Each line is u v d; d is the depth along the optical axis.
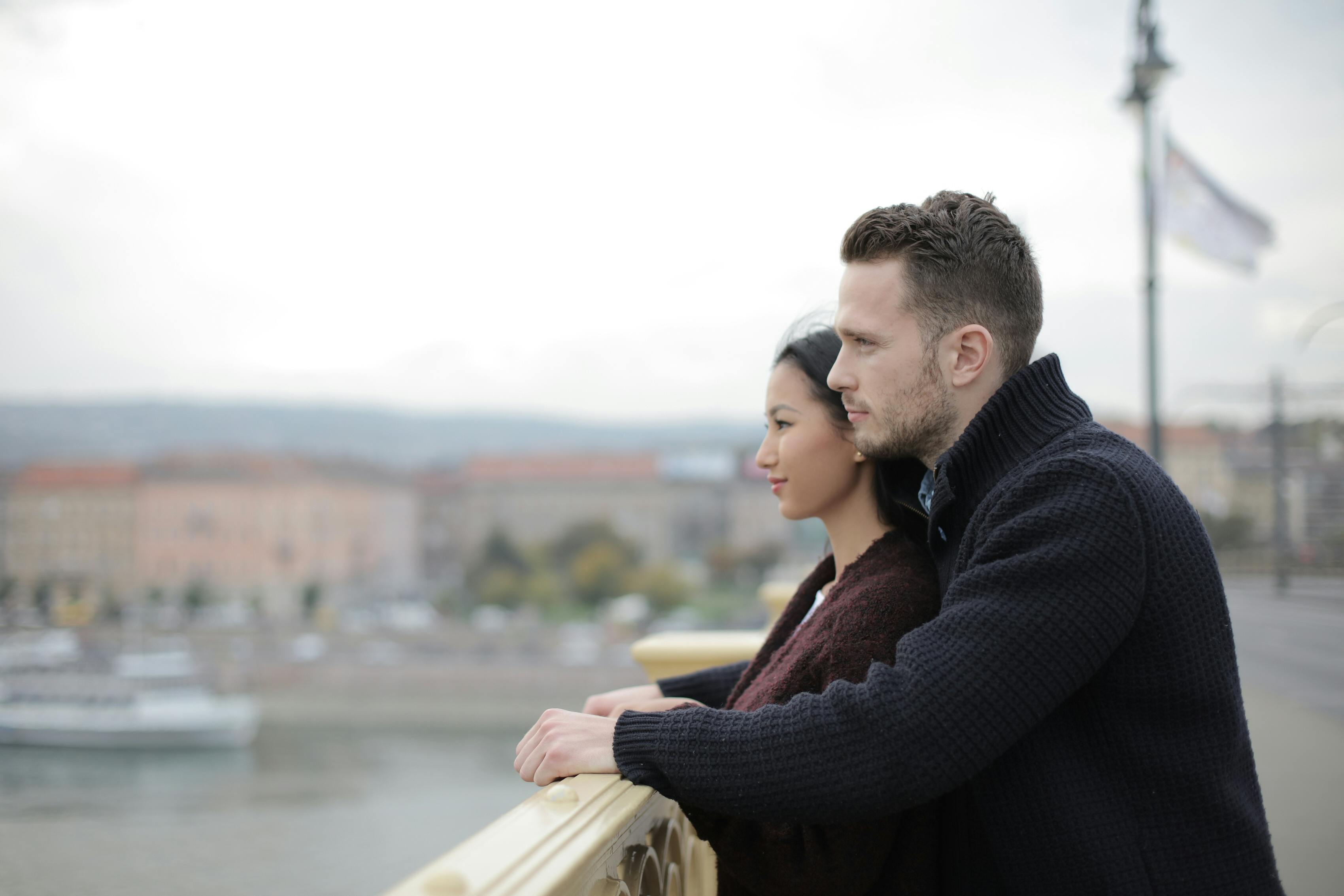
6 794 33.72
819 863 1.07
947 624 0.97
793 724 0.98
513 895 0.70
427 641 72.56
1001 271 1.10
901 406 1.12
